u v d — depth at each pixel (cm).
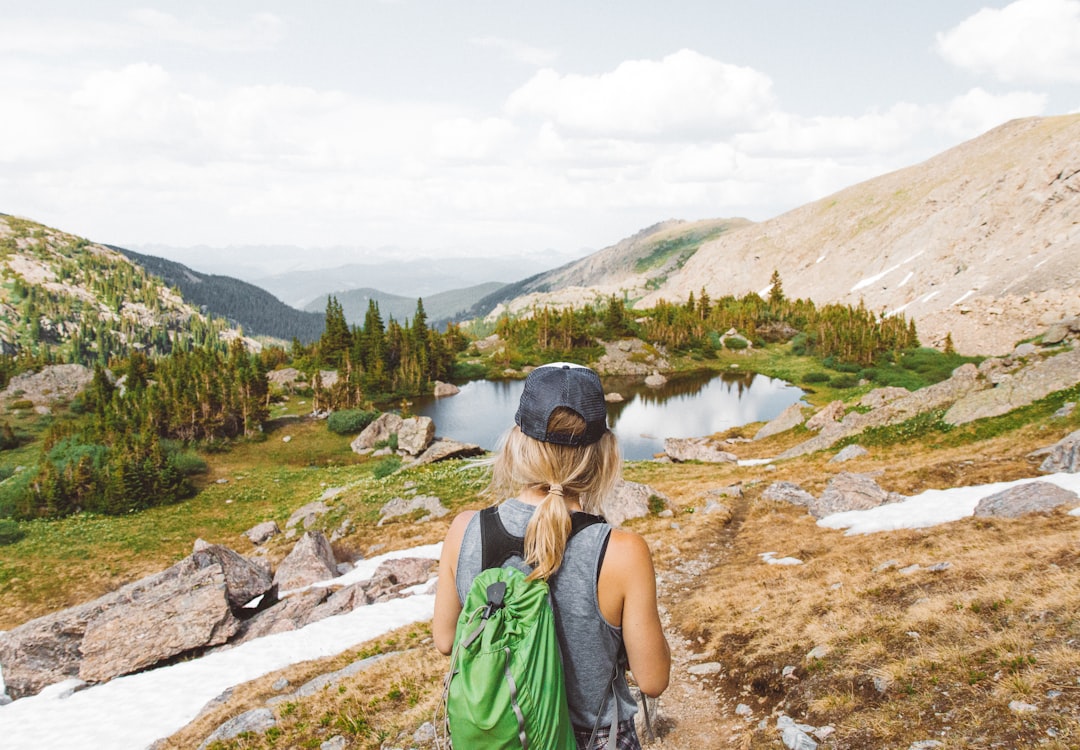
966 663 820
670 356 18762
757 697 984
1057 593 934
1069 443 2530
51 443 10862
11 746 1552
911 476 3005
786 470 4472
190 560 2408
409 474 5759
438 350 17675
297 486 8306
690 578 2059
